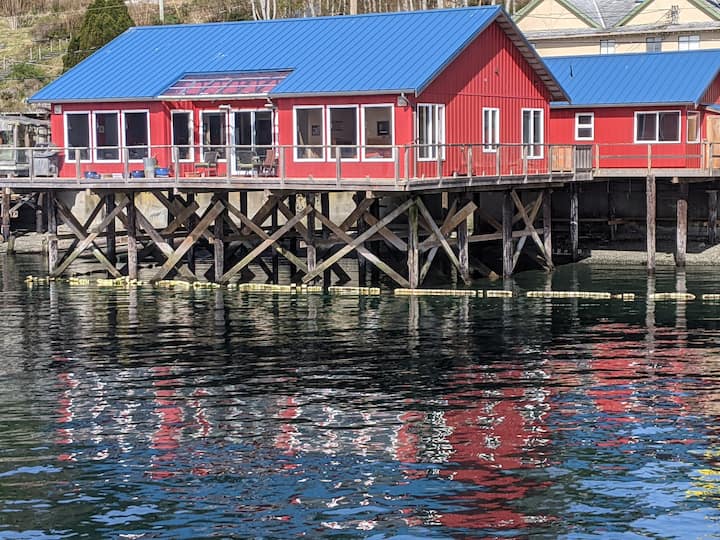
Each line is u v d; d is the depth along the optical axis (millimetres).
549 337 29688
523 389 24188
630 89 47875
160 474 18984
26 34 90562
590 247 48281
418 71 36344
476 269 41312
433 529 16766
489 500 17797
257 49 40938
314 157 37000
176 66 41062
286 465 19344
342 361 26984
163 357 27625
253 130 38500
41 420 22125
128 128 39812
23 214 57656
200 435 21047
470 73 39344
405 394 23828
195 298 36438
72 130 40531
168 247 39438
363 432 21125
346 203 49594
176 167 37156
